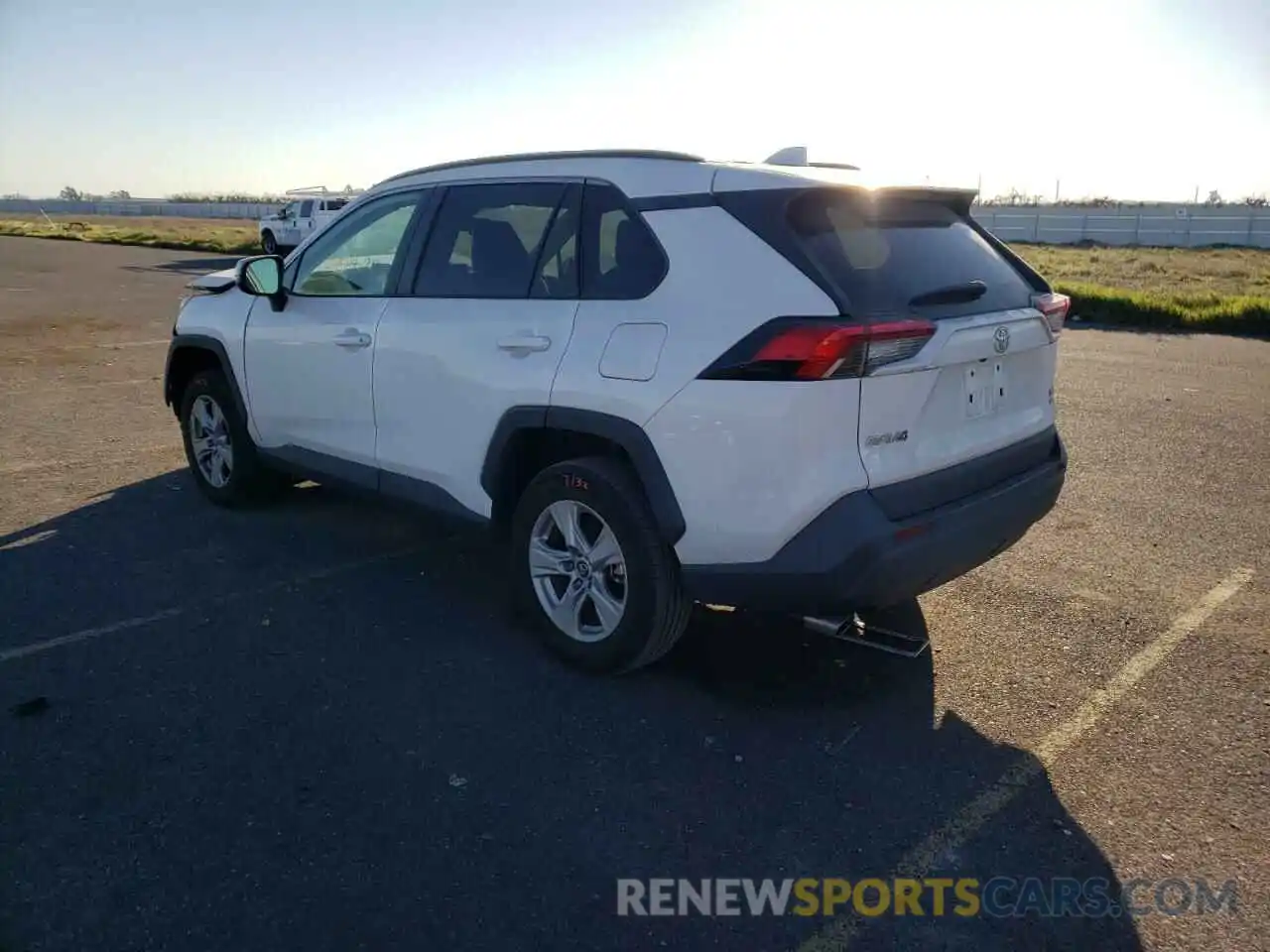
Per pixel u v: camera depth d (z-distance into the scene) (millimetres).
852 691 3955
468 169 4547
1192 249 43938
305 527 5797
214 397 5848
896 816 3164
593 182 4000
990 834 3080
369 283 4859
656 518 3631
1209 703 3859
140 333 13719
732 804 3213
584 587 3996
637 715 3756
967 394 3645
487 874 2861
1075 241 49344
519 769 3387
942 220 3986
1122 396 9828
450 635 4410
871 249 3551
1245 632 4477
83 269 25203
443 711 3756
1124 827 3119
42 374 10508
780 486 3324
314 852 2938
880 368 3258
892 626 4539
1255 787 3318
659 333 3590
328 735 3576
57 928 2619
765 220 3471
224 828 3041
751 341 3342
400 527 5832
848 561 3293
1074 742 3594
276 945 2574
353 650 4246
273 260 5176
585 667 4031
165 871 2846
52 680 3928
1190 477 6918
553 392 3871
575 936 2631
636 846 3000
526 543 4145
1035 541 5652
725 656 4250
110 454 7332
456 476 4391
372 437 4809
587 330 3818
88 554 5293
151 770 3340
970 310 3633
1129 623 4574
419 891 2785
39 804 3139
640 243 3768
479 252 4359
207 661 4113
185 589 4855
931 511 3484
